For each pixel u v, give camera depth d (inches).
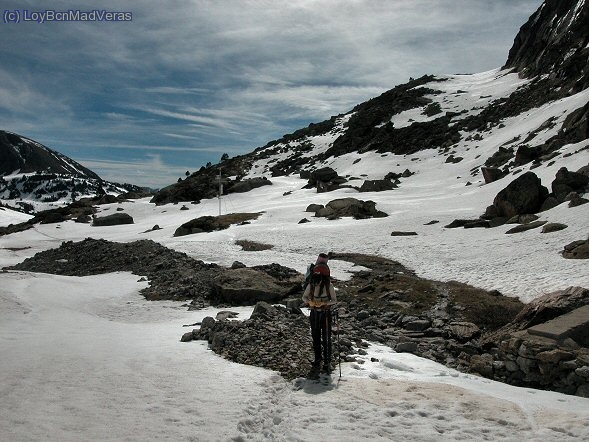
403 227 1723.7
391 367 426.3
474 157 3356.3
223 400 301.7
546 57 4746.6
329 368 389.7
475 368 496.1
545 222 1317.7
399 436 269.0
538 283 800.9
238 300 807.1
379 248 1397.6
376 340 582.2
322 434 266.2
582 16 4458.7
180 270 1032.2
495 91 5049.2
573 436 278.1
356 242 1518.2
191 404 291.3
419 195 2709.2
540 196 1549.0
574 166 1822.1
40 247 2305.6
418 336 620.4
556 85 3865.7
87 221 3366.1
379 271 1091.3
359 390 341.7
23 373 326.0
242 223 2283.5
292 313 588.1
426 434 272.5
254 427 271.9
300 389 342.3
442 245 1334.9
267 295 811.4
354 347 500.4
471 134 4023.1
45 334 494.6
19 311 653.9
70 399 285.4
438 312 726.5
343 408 306.3
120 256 1302.9
